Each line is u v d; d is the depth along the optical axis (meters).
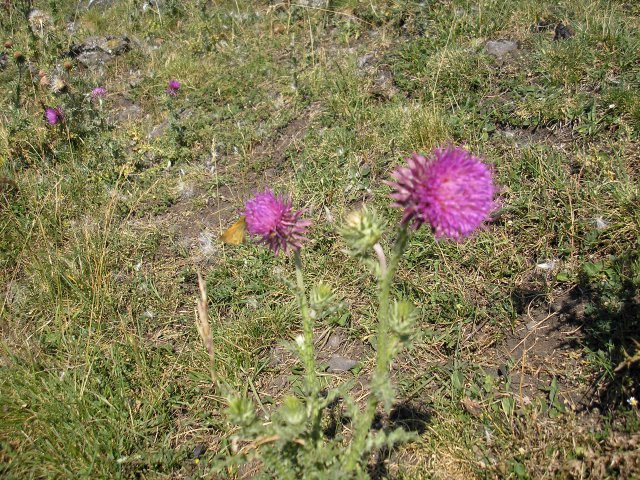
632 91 0.59
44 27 1.01
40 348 0.48
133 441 0.41
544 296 0.46
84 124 0.73
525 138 0.60
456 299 0.48
